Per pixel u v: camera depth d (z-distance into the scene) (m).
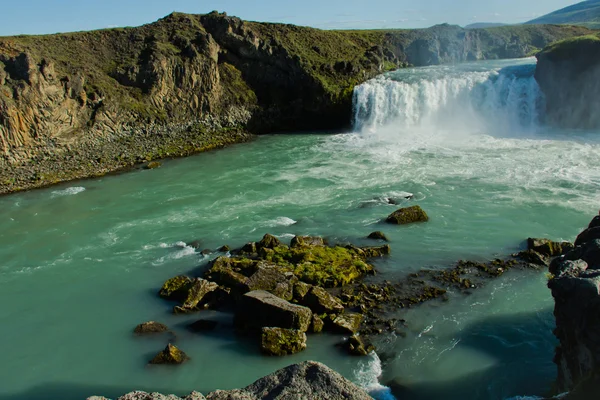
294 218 29.91
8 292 23.34
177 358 17.64
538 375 15.57
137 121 49.59
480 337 17.84
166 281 22.86
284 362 17.41
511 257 23.53
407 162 39.34
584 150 38.25
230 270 22.39
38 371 17.64
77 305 21.92
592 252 13.23
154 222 30.77
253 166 41.75
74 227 30.72
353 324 18.88
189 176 40.03
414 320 19.19
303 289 20.83
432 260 23.83
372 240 26.30
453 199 30.89
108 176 41.28
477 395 15.16
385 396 15.33
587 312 11.29
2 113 40.88
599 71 44.59
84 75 49.28
